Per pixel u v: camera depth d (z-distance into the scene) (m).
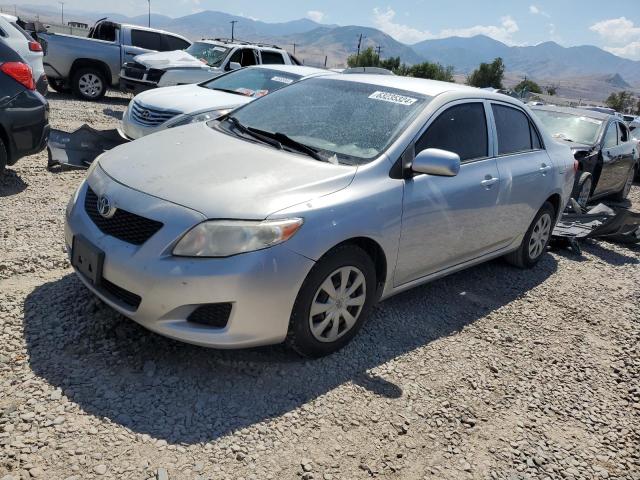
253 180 3.33
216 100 8.16
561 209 6.06
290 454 2.77
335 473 2.70
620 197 11.39
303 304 3.26
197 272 2.95
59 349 3.26
